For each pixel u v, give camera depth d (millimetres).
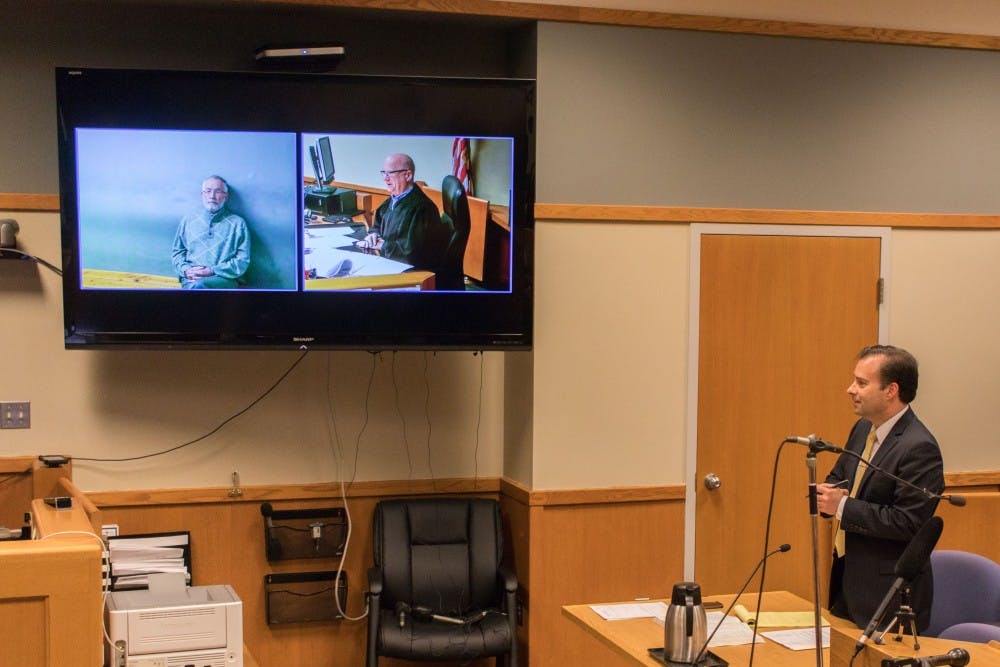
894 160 4742
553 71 4359
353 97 4051
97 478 4301
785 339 4629
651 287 4496
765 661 2895
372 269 4094
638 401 4496
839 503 3225
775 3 4414
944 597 3412
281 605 4410
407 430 4613
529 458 4402
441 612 4270
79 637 2383
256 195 4008
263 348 4043
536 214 4340
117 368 4316
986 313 4871
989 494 4723
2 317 4195
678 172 4500
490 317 4180
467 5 4281
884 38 4680
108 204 3918
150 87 3920
